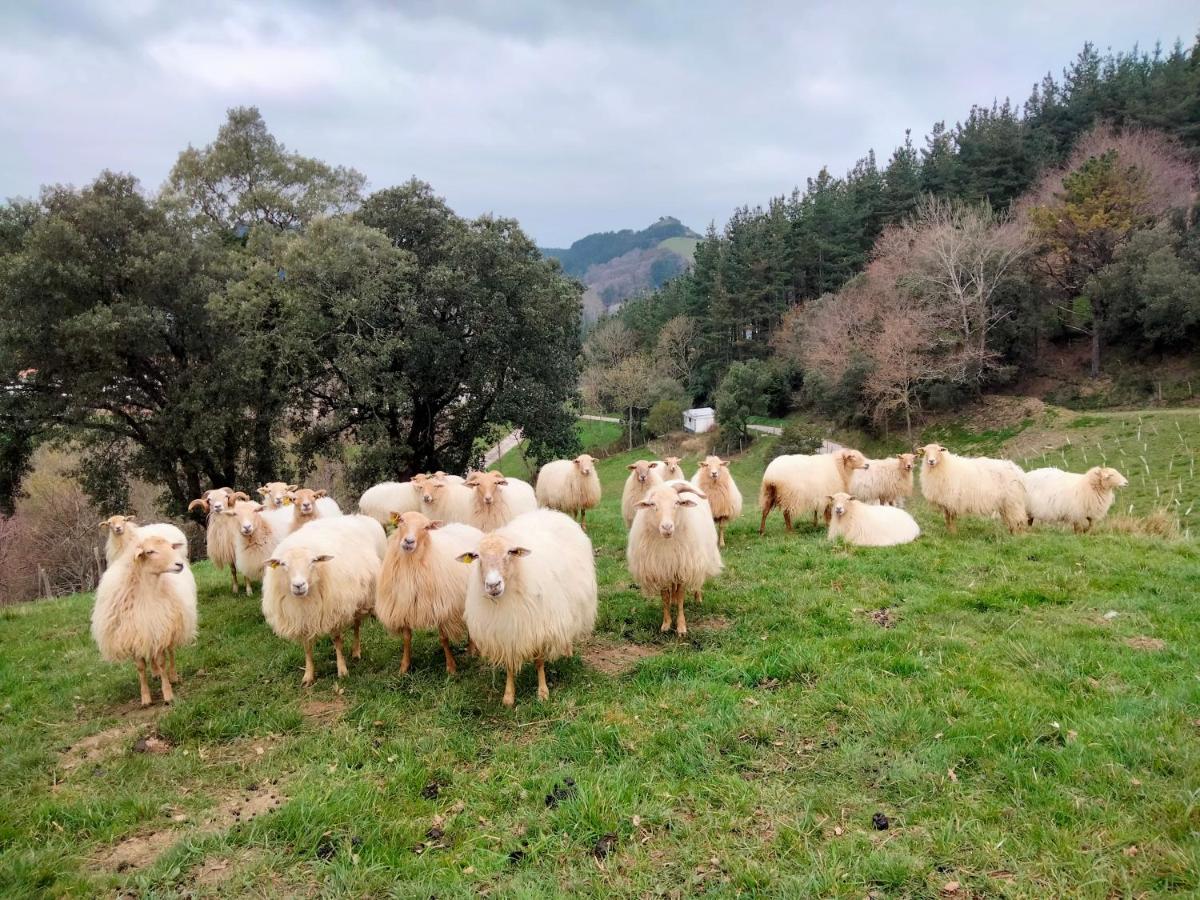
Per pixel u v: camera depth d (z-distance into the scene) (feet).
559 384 98.12
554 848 14.82
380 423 84.33
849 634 23.99
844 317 170.60
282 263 79.00
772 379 196.75
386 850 15.11
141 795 17.98
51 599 43.93
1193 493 83.46
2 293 64.59
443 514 41.55
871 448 155.94
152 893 14.35
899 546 35.58
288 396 80.74
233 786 18.60
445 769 18.10
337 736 20.33
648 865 14.14
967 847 13.83
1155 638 22.49
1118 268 142.92
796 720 18.80
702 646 25.03
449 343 85.92
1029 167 202.59
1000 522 42.93
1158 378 138.92
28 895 14.43
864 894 12.93
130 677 26.37
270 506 41.86
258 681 25.18
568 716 20.33
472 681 23.20
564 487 48.65
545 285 93.35
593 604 24.30
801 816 15.06
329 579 23.94
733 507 39.93
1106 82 238.07
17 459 76.38
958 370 148.97
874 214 228.02
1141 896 12.27
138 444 83.35
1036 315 154.51
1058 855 13.33
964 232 151.64
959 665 21.04
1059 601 26.43
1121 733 16.55
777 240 229.45
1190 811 13.80
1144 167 163.63
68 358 66.69
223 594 37.63
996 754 16.34
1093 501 41.52
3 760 20.15
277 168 98.43
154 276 67.62
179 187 96.02
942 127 246.27
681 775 16.99
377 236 80.59
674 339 244.63
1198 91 193.57
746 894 13.15
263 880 14.69
